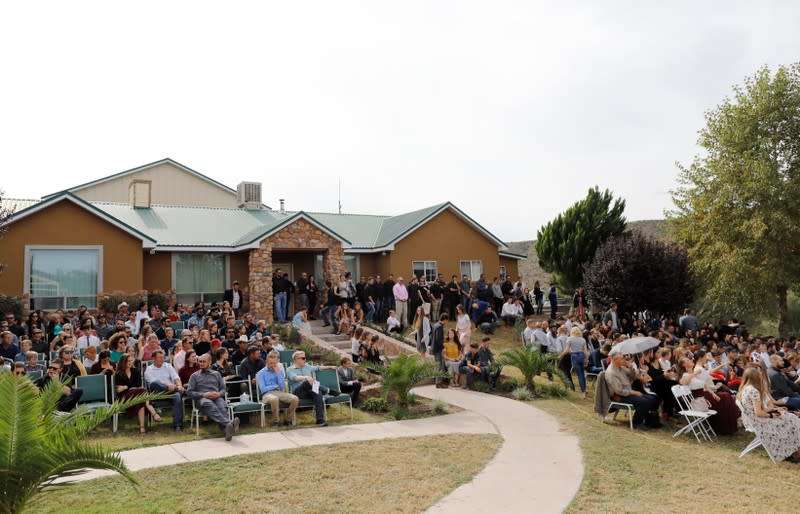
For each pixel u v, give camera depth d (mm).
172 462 8375
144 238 20422
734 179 24281
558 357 15406
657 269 23703
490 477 7910
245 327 16609
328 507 6738
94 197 31844
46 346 14273
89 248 19500
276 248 22375
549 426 11070
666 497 7371
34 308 18531
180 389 10758
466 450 9258
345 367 13008
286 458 8641
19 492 5270
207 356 10648
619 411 12641
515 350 15133
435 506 6812
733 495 7539
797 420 9266
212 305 21734
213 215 26125
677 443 10375
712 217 24578
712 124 25672
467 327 16703
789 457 9320
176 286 22344
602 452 9312
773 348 18484
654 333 19797
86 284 19391
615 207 31250
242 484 7449
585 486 7590
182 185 34406
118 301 19250
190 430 10469
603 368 14984
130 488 7230
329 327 21484
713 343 18484
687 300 24469
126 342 12969
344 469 8156
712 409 11203
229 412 10633
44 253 18844
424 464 8453
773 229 22953
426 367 12750
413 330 22672
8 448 5125
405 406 12586
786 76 24203
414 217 28438
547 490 7410
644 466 8711
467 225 28844
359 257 27234
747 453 9758
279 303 21953
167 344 14695
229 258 23391
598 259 25438
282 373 11633
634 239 25016
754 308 25031
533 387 14750
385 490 7336
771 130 24359
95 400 10641
